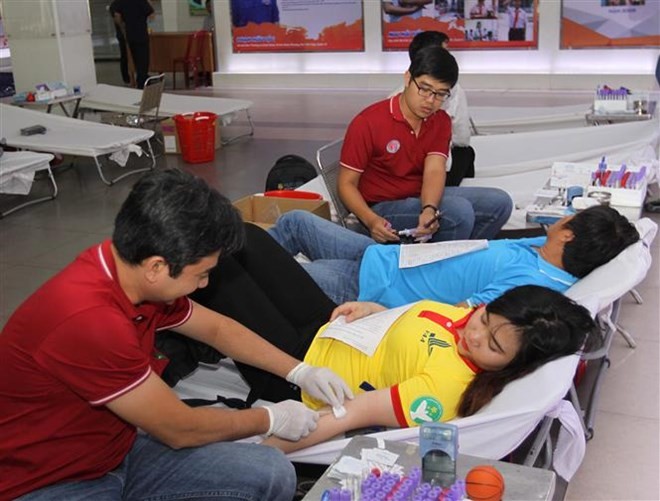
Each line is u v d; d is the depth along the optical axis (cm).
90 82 942
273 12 1255
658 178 449
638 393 296
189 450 183
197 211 150
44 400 162
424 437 151
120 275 162
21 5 886
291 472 181
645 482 246
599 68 1105
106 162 743
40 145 634
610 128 538
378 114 347
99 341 156
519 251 256
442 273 260
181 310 200
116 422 172
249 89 1257
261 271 249
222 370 263
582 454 209
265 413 191
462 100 421
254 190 630
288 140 817
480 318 198
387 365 217
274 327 238
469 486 144
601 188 345
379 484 146
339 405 203
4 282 439
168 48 1302
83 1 917
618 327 332
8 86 1267
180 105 817
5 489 167
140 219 149
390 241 330
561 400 197
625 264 240
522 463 221
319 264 294
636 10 1063
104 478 177
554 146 535
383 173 358
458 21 1148
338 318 240
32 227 544
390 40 1203
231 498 176
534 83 1111
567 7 1092
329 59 1249
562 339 191
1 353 161
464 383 201
